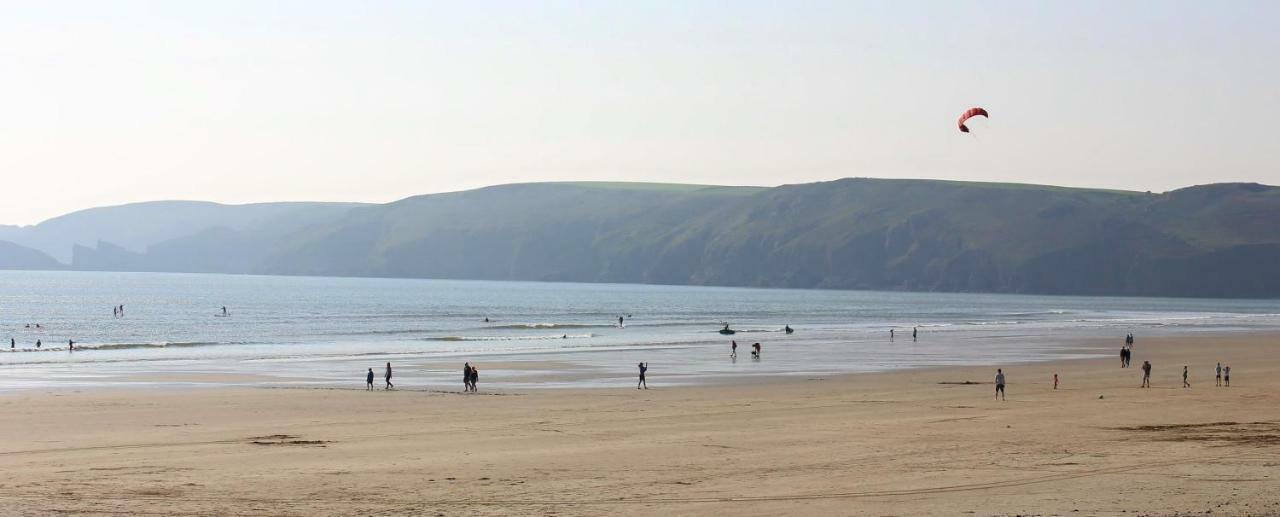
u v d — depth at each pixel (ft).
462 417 127.54
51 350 281.33
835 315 597.52
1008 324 476.13
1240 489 75.25
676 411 134.72
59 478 81.00
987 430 111.34
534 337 350.02
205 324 444.55
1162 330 416.05
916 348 288.71
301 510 69.26
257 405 140.97
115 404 140.36
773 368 217.15
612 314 588.50
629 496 74.33
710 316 568.82
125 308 594.24
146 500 72.08
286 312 566.36
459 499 73.31
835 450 96.89
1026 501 71.72
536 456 93.86
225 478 81.61
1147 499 71.92
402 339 337.72
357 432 112.16
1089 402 144.36
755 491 75.92
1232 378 192.65
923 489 76.23
